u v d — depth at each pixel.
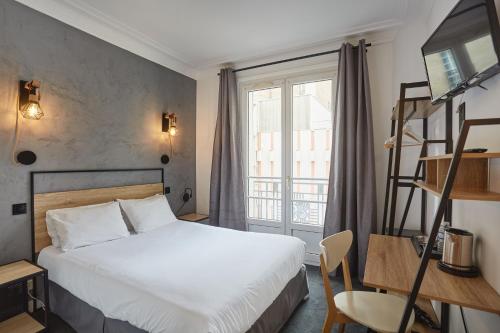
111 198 2.78
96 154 2.68
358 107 2.77
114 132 2.85
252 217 3.75
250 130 3.73
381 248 1.77
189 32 2.85
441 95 1.49
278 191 3.55
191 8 2.40
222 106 3.67
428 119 2.38
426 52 1.67
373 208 2.71
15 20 2.07
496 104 1.12
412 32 2.53
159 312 1.35
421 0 2.22
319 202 3.30
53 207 2.31
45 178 2.28
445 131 1.85
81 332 1.79
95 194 2.63
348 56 2.82
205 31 2.83
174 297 1.40
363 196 2.75
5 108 2.03
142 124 3.18
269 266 1.85
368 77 2.77
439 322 1.56
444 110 1.92
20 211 2.12
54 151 2.34
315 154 3.30
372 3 2.33
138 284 1.54
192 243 2.31
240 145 3.63
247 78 3.64
